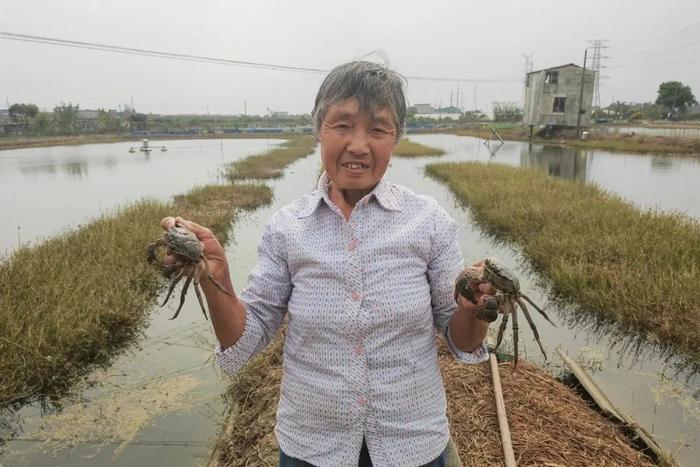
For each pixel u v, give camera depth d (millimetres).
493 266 2094
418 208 2229
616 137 52625
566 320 8172
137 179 29531
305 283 2154
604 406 5418
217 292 2055
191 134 98188
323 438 2164
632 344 7277
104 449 5312
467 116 135500
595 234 11094
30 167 38000
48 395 6207
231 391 6086
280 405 2338
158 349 7336
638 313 7629
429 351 2205
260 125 129750
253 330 2215
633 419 5375
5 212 19156
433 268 2246
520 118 112250
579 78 56375
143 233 11594
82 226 13609
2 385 6059
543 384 5629
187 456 5160
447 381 5570
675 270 8805
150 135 96688
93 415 5852
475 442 4629
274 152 47562
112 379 6582
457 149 50312
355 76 2061
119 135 95812
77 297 7836
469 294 2055
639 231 11156
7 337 6574
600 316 8117
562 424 4922
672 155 39688
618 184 23359
